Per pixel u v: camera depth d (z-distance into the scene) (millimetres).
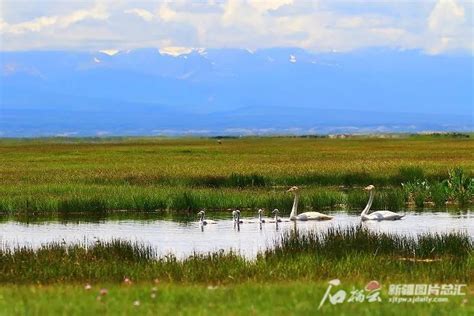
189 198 51094
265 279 22484
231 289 19359
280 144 172000
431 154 106438
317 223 43562
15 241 36750
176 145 170375
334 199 52750
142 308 17250
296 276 22953
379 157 98875
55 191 56312
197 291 19141
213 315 16625
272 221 44438
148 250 28906
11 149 142000
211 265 24469
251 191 57562
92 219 46562
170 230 41312
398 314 16891
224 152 122375
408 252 28516
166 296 18453
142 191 54625
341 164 81938
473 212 48656
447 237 29469
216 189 58719
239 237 38375
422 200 52656
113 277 23484
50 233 40219
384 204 51594
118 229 41844
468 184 55344
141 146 162125
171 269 23984
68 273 24047
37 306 17266
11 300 18047
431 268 24078
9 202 49719
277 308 17219
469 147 134250
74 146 165125
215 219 46312
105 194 52688
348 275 23125
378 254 27828
